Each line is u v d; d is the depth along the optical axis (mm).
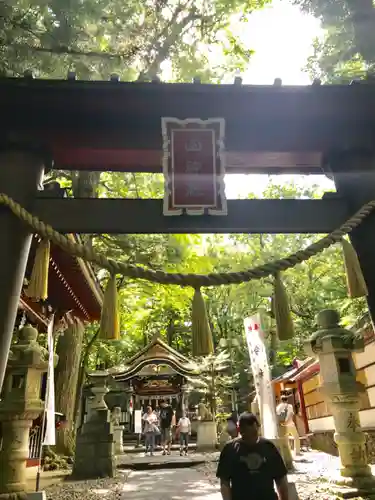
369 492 5770
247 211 3381
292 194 17578
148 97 3412
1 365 2852
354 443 6266
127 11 7945
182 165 3402
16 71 6746
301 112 3545
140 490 7883
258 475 2916
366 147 3645
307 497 5910
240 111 3541
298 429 18188
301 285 18266
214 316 24859
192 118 3498
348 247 3121
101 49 8391
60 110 3414
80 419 14250
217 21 10188
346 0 7836
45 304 8156
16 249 3088
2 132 3418
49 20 6824
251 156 3775
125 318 19266
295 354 23375
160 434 16656
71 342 12055
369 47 7723
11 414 5465
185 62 10398
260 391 9094
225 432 17062
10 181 3281
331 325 6770
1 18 6359
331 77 8617
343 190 3561
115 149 3590
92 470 9867
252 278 3080
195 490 7684
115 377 19062
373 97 3512
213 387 18219
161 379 23109
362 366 10578
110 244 11484
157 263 11133
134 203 3332
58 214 3244
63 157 3727
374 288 3217
